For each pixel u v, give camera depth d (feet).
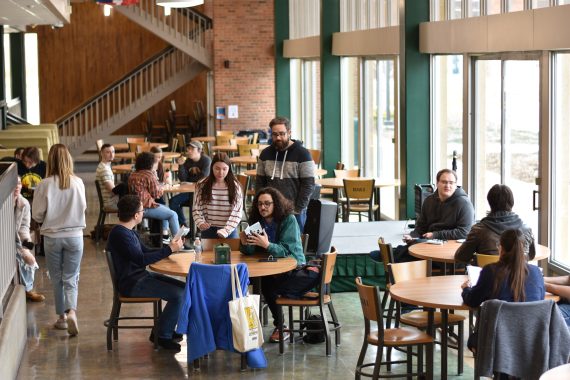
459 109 37.37
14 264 25.40
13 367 22.18
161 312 25.07
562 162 28.48
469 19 34.14
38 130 59.88
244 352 22.67
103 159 41.60
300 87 70.44
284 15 72.28
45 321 28.12
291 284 24.39
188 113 87.56
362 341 25.58
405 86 40.22
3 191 21.39
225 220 27.94
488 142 34.32
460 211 27.35
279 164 28.58
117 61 86.99
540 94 28.73
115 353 24.68
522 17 29.55
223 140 65.16
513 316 17.84
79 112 72.69
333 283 31.09
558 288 20.81
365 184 39.96
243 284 22.47
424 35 39.45
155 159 37.73
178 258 24.80
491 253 23.26
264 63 74.18
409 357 21.58
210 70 75.56
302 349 24.84
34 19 51.62
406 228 35.06
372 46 47.39
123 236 24.23
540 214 29.04
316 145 66.64
